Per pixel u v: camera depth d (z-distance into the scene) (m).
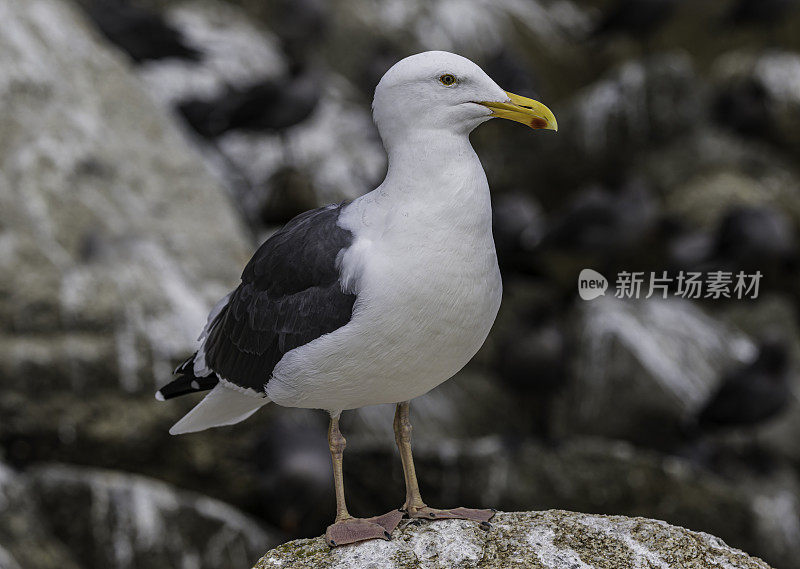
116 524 11.92
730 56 24.47
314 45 23.09
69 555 11.77
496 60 22.06
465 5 24.61
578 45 25.47
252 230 18.19
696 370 16.94
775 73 22.70
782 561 13.72
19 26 15.32
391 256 5.63
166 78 20.42
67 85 15.09
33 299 12.22
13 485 11.68
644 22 22.22
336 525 6.29
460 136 5.84
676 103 22.02
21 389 11.90
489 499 13.66
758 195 20.50
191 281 13.32
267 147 20.02
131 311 12.45
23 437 11.91
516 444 14.08
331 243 5.88
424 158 5.74
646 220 17.97
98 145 14.51
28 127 14.16
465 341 5.80
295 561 6.12
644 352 16.80
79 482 11.94
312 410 14.08
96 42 16.47
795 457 16.27
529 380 15.57
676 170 21.52
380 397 6.07
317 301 5.86
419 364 5.80
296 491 12.28
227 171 19.25
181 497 12.28
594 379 16.83
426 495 13.73
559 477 13.67
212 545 12.23
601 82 23.00
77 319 12.26
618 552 6.11
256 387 6.31
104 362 12.12
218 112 19.06
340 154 20.58
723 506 13.64
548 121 5.80
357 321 5.68
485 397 16.44
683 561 6.07
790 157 22.03
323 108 21.45
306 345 5.87
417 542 6.15
